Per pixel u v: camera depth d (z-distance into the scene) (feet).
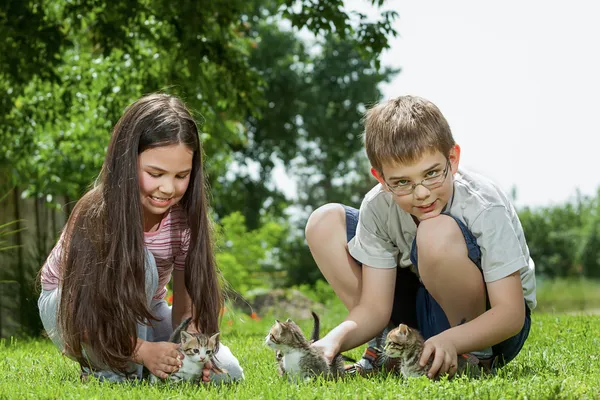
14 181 43.88
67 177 47.47
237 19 44.14
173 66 42.63
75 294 11.72
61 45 36.45
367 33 39.65
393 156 11.03
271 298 50.88
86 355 12.30
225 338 22.58
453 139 11.50
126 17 37.35
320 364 12.00
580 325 18.75
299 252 97.35
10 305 34.12
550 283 93.86
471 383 9.94
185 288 13.48
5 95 41.11
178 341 12.37
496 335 11.32
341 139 102.58
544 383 10.03
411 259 12.28
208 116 43.60
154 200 11.85
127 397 9.89
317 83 101.35
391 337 11.56
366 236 12.94
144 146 11.64
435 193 11.27
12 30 34.58
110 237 11.71
